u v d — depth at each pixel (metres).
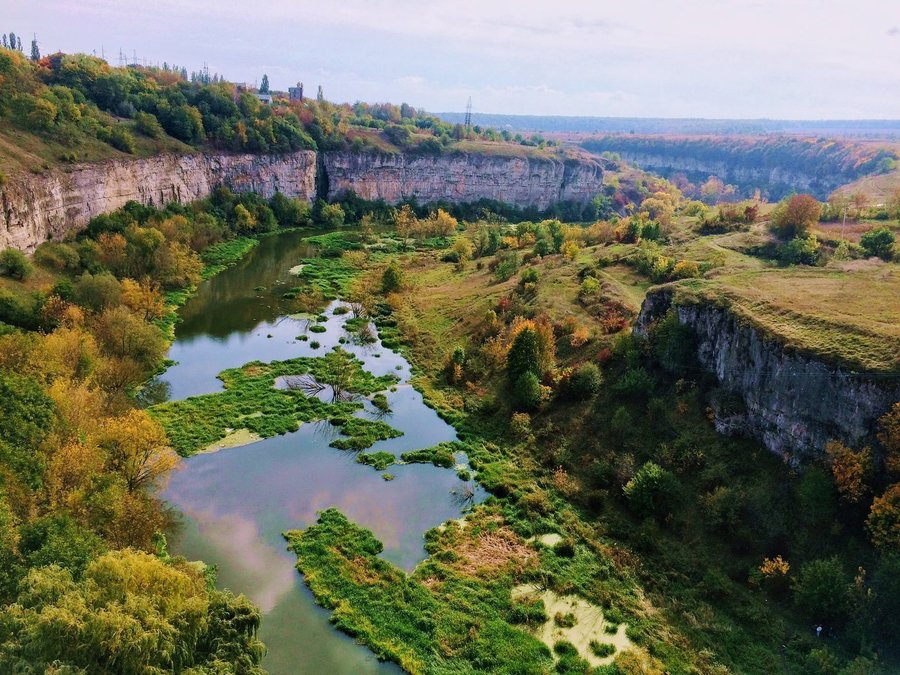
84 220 96.00
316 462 50.09
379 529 42.66
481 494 47.03
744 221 96.06
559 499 46.03
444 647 33.12
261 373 65.56
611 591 37.41
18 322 60.38
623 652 33.12
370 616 34.97
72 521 29.92
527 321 65.31
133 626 23.42
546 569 39.09
